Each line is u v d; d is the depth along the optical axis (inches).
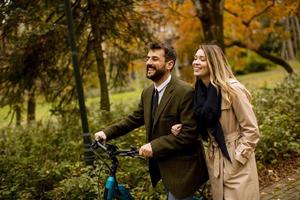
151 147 148.3
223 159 148.6
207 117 144.6
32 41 331.0
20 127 395.2
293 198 235.5
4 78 366.9
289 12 593.6
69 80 397.1
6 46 351.9
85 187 219.1
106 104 390.0
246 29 660.7
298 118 353.4
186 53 676.7
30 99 401.1
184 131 148.9
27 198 233.6
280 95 417.1
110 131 167.2
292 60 1391.5
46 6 336.5
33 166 265.7
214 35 534.3
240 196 145.2
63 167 254.7
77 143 305.0
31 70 371.9
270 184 261.1
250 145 142.9
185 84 154.0
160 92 156.1
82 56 394.3
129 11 376.5
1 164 273.0
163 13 480.7
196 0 538.6
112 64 426.6
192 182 154.1
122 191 158.9
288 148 301.4
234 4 622.5
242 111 142.9
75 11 366.0
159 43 153.6
